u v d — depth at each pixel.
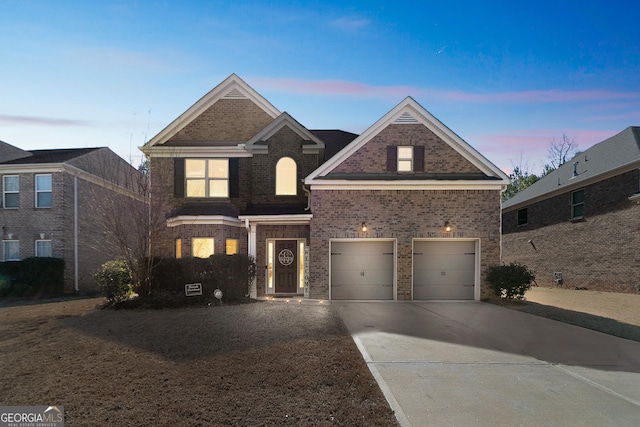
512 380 5.37
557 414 4.34
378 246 13.27
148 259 11.26
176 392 4.74
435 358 6.29
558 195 20.00
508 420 4.18
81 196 17.94
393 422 4.08
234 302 11.14
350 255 13.23
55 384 5.00
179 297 10.75
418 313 10.48
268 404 4.43
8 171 17.03
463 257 13.25
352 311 10.70
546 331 8.36
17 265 15.53
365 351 6.64
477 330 8.40
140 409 4.30
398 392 4.89
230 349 6.42
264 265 13.38
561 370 5.82
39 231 16.89
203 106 15.47
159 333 7.47
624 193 15.97
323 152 15.01
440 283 13.16
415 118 13.59
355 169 13.42
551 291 17.61
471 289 13.16
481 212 13.13
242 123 15.39
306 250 13.21
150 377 5.22
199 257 11.86
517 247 23.84
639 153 15.46
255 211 13.62
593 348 7.03
